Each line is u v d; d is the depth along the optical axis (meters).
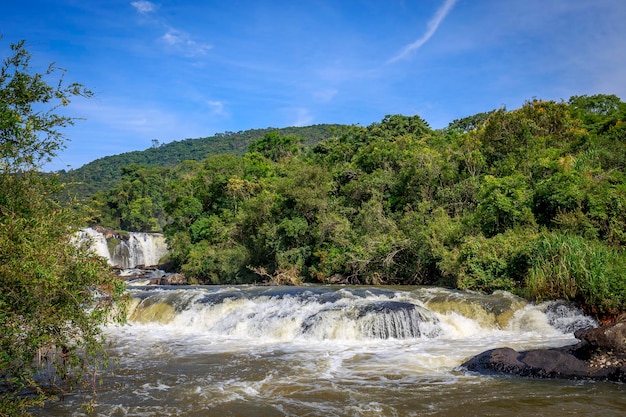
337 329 16.53
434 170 36.72
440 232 28.75
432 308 18.84
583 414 8.62
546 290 18.22
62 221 7.64
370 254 32.44
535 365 11.32
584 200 23.70
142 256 63.03
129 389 10.87
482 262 23.06
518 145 37.12
